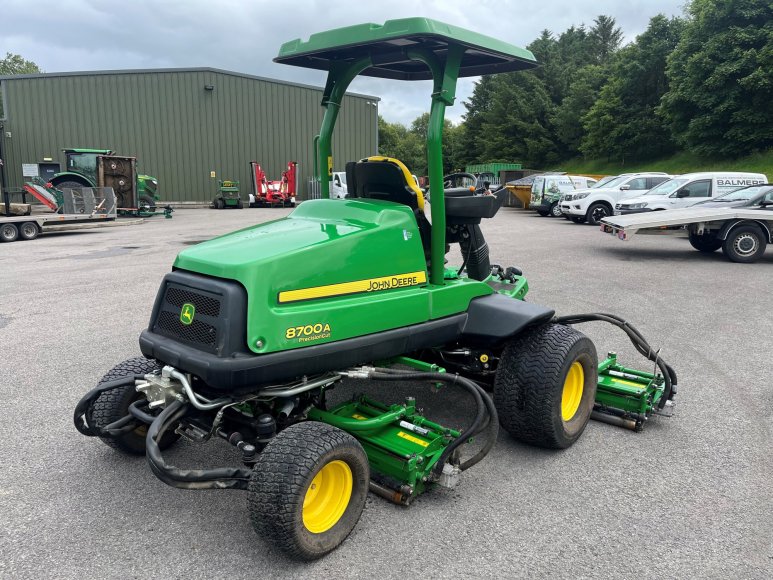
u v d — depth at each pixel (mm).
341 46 3617
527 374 3699
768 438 4125
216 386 2766
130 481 3475
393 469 3195
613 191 19516
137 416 3117
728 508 3258
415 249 3607
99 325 6820
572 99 52062
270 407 3213
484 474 3617
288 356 2885
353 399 3648
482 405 3139
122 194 22094
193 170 31984
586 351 3932
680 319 7238
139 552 2826
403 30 3309
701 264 11422
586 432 4258
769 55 29703
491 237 15797
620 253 12805
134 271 10258
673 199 15445
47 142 29797
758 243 11414
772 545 2926
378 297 3352
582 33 67875
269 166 33625
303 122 34094
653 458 3840
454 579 2650
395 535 2982
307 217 3705
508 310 3857
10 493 3328
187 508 3211
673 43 41469
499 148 57656
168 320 3139
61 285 9078
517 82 57688
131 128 30766
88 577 2643
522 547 2893
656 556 2832
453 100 3635
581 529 3051
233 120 32344
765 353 5938
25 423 4230
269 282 2852
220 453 3814
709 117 32344
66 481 3469
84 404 3301
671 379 4301
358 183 4098
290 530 2570
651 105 42969
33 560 2754
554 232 17188
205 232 17000
